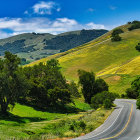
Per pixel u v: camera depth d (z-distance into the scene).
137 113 54.56
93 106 75.44
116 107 69.38
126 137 30.39
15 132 34.59
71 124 43.06
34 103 72.81
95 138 29.78
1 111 53.50
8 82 51.06
